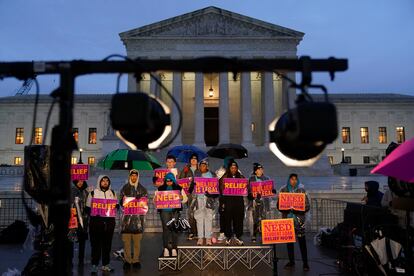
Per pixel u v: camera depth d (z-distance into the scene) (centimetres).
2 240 1408
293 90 3769
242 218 1112
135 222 1022
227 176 1145
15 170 4844
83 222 1081
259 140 5822
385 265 833
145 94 366
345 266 999
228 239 1108
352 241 1022
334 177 3991
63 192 385
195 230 1224
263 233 885
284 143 412
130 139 425
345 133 7288
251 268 1010
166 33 5350
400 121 7319
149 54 5300
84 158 7000
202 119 5066
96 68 385
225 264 1005
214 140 5944
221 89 5025
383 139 7288
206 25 5356
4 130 7031
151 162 1384
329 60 383
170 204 1034
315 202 1744
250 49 5334
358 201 2052
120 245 1355
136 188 1041
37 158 731
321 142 361
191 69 383
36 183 730
